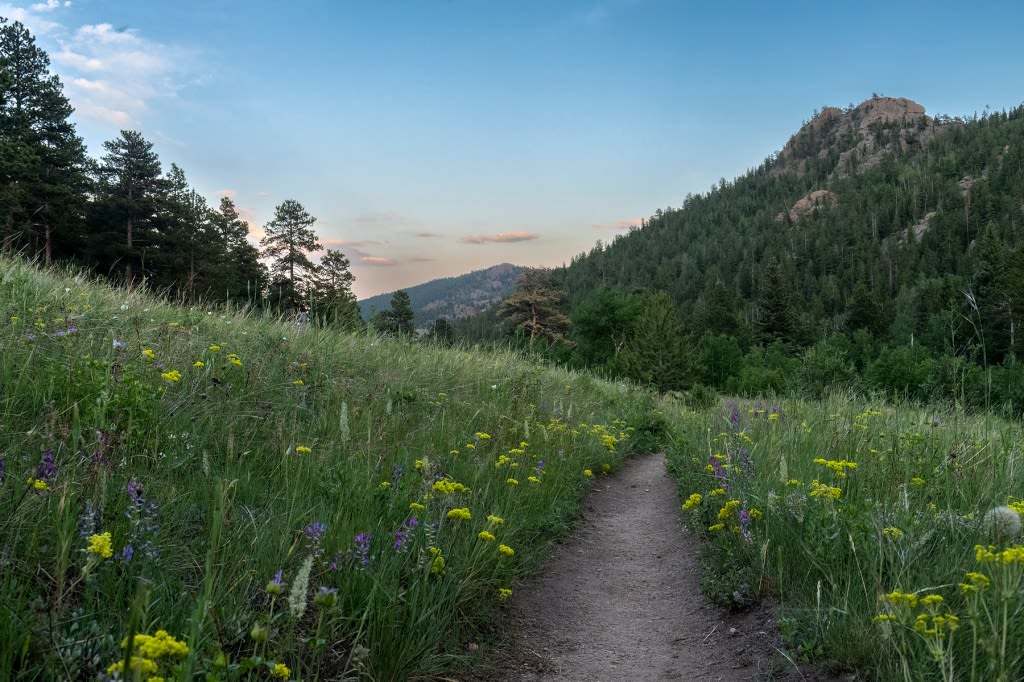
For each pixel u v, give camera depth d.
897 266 181.00
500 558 4.55
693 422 12.34
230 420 5.31
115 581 2.86
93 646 2.48
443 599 3.63
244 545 3.48
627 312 52.41
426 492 4.52
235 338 7.90
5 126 39.41
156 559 3.07
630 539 6.67
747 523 4.96
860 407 7.91
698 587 5.11
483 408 8.46
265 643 2.51
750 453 6.81
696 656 3.96
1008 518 3.78
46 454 3.11
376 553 3.75
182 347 6.54
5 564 2.65
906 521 3.93
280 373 7.14
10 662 2.25
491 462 6.26
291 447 4.56
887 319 110.62
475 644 3.81
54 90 42.12
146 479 3.84
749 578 4.62
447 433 6.74
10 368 4.74
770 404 9.48
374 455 5.38
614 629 4.47
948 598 3.38
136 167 44.38
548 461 7.41
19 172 36.47
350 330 10.37
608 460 10.11
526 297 53.06
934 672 2.91
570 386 14.13
